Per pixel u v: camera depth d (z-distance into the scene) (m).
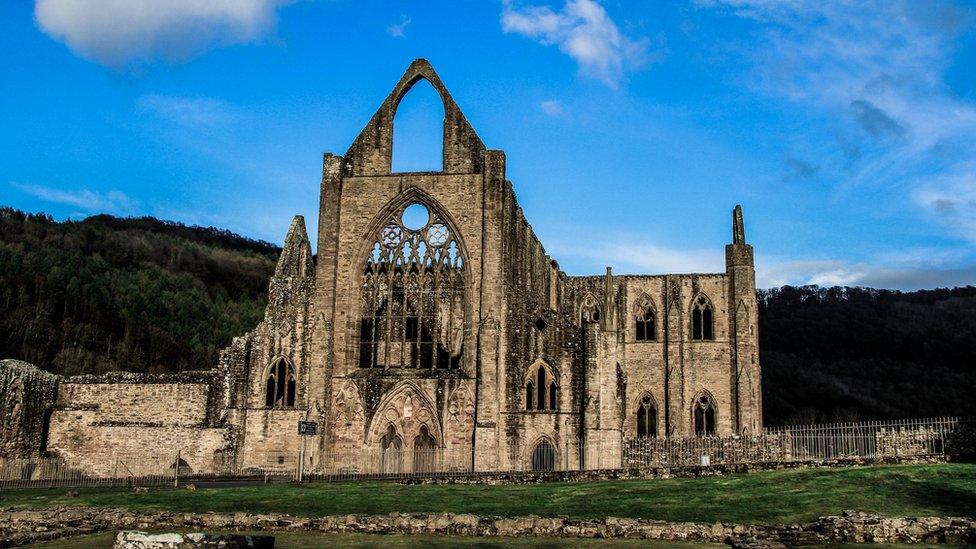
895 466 52.56
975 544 35.34
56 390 79.94
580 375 78.12
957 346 184.62
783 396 166.75
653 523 39.12
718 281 102.19
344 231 81.06
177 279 186.88
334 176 81.69
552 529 39.91
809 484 48.38
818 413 158.75
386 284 82.12
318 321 78.12
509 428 76.50
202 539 31.06
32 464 72.81
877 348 190.88
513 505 47.34
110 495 53.38
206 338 162.12
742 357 99.25
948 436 59.84
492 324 76.94
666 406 100.38
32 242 162.62
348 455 76.62
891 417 154.12
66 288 144.50
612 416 76.69
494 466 74.50
